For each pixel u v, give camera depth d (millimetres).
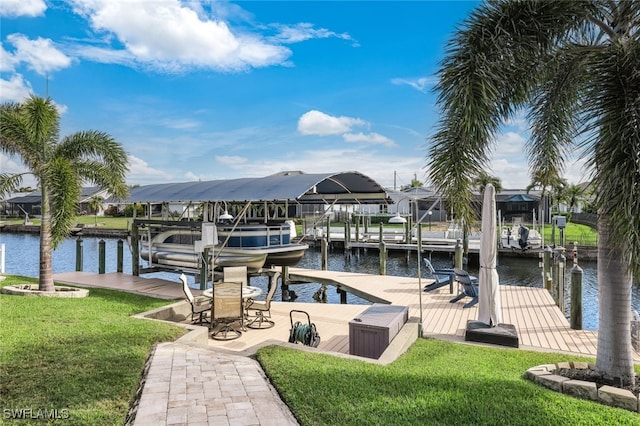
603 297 3990
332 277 12648
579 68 4148
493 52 3936
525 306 8500
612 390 3539
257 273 12039
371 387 3713
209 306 7367
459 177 4238
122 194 9297
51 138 8797
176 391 3645
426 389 3688
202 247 9820
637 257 2957
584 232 28469
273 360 4430
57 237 7988
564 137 5016
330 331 7059
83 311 6617
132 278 12219
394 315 5754
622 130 3062
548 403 3426
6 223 44281
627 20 3803
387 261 22922
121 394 3529
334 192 12938
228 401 3469
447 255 23672
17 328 5395
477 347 5391
